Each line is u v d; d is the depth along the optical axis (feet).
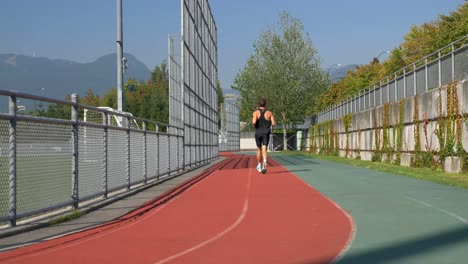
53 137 31.65
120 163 46.01
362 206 34.63
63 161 33.14
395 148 91.09
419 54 178.19
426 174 60.85
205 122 109.91
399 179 56.54
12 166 27.09
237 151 269.23
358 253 20.76
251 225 28.27
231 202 38.73
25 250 22.97
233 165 100.22
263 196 42.01
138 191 49.14
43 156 30.42
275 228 27.14
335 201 37.60
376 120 103.86
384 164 90.02
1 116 25.84
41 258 21.30
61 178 32.81
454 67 64.95
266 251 21.70
